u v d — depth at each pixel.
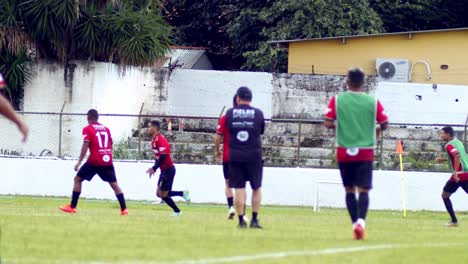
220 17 118.06
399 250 28.12
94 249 25.97
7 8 79.69
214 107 92.44
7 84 81.00
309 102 91.25
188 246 27.33
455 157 48.94
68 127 80.44
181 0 116.62
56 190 71.31
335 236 32.94
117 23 82.06
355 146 30.47
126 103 87.75
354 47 98.62
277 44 102.81
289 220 45.31
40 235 29.72
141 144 79.00
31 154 79.44
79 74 82.75
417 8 111.75
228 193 43.09
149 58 83.75
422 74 97.62
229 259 24.14
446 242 33.09
